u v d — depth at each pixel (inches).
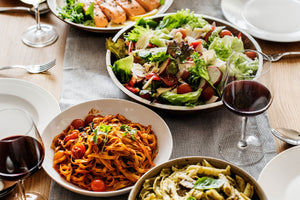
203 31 46.8
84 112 38.8
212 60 42.1
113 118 38.6
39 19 50.1
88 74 45.5
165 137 36.7
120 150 34.4
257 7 51.8
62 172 34.4
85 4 51.0
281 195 32.9
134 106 38.9
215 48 44.7
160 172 30.8
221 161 30.3
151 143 36.9
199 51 44.1
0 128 30.1
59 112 39.8
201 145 38.4
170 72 41.3
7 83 42.1
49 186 35.0
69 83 44.2
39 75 45.1
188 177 29.9
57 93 43.3
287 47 48.4
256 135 38.9
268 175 33.9
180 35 45.3
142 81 41.4
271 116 40.6
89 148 34.8
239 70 36.3
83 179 34.6
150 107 39.4
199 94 39.4
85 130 37.5
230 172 30.2
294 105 41.7
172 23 48.2
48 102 40.8
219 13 53.7
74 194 34.2
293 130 38.4
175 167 31.0
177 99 39.2
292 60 46.6
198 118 40.9
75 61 47.0
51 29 51.3
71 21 49.2
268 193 32.9
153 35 45.1
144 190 30.1
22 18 53.1
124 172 34.8
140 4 53.0
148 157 35.3
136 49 45.3
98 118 38.2
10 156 29.1
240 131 39.5
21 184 31.9
